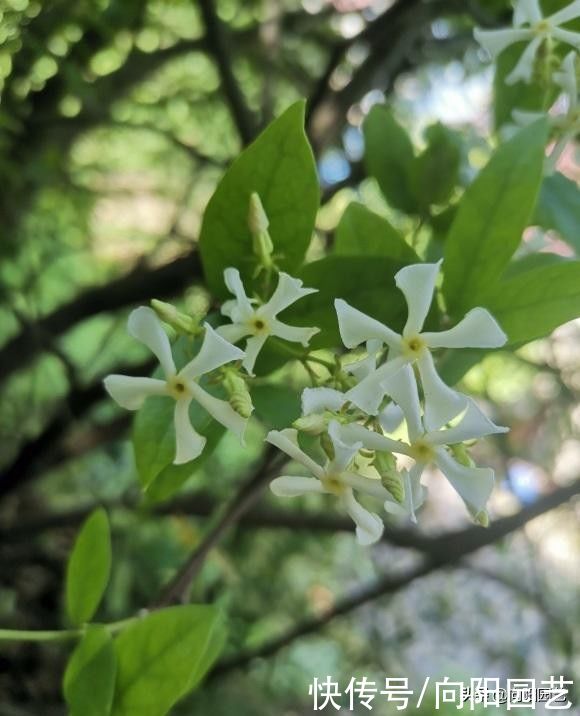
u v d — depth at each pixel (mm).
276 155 143
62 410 359
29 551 415
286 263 147
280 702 462
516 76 172
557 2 183
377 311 144
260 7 366
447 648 487
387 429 139
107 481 490
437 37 367
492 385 436
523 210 144
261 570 463
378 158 192
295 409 148
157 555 408
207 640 145
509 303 144
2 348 346
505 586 439
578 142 244
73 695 145
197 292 360
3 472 382
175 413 141
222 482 435
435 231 185
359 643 472
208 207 147
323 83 312
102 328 467
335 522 371
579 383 412
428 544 358
